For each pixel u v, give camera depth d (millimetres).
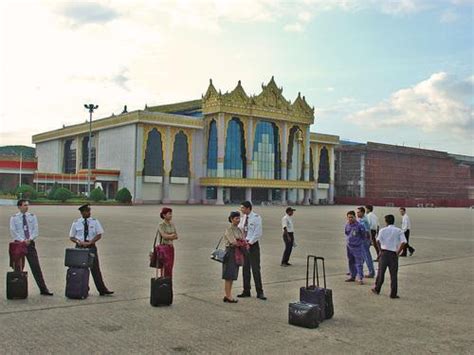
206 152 97875
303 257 19203
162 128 92812
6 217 40281
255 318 9648
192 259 17969
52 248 20203
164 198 92812
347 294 12352
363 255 14211
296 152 108562
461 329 9141
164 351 7551
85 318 9367
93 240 11430
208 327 8945
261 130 102062
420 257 20344
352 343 8172
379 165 126312
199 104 106062
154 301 10438
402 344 8172
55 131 117562
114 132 96125
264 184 98438
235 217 11227
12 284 10828
